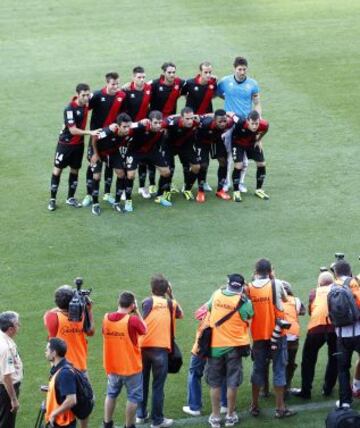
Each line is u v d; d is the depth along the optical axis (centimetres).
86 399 1562
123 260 2233
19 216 2411
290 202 2488
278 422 1742
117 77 2423
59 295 1666
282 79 3156
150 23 3566
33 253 2258
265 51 3350
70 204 2458
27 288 2127
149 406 1805
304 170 2645
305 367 1805
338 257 1820
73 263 2220
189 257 2248
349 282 1775
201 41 3425
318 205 2473
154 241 2309
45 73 3203
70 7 3703
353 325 1725
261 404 1803
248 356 1820
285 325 1705
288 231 2358
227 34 3478
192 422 1748
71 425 1565
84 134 2364
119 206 2438
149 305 1725
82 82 3141
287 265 2222
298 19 3594
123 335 1659
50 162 2681
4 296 2095
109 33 3491
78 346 1673
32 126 2877
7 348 1623
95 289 2122
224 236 2334
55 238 2317
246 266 2216
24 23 3569
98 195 2444
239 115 2467
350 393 1742
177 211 2441
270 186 2567
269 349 1742
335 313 1712
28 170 2634
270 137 2819
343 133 2838
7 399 1638
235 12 3653
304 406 1795
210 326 1708
